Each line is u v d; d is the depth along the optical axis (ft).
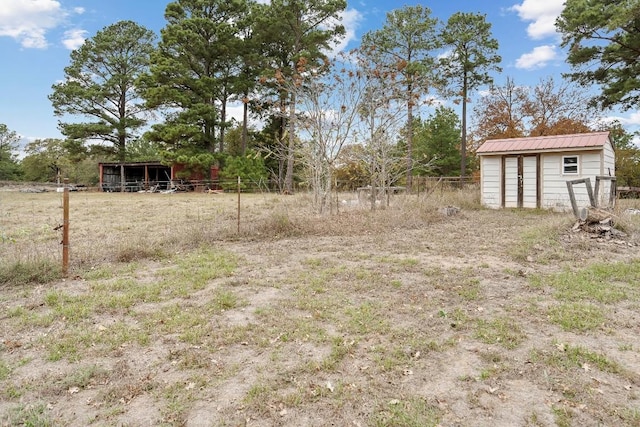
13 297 14.02
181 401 7.88
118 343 10.41
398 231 27.68
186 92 89.92
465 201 44.45
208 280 16.20
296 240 24.58
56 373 8.95
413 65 74.13
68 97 106.22
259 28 83.46
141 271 17.60
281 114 36.81
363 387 8.32
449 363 9.32
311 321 11.86
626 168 68.23
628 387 8.20
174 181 91.25
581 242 21.90
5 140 162.61
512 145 43.06
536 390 8.15
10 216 37.42
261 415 7.42
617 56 60.13
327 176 32.58
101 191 102.63
